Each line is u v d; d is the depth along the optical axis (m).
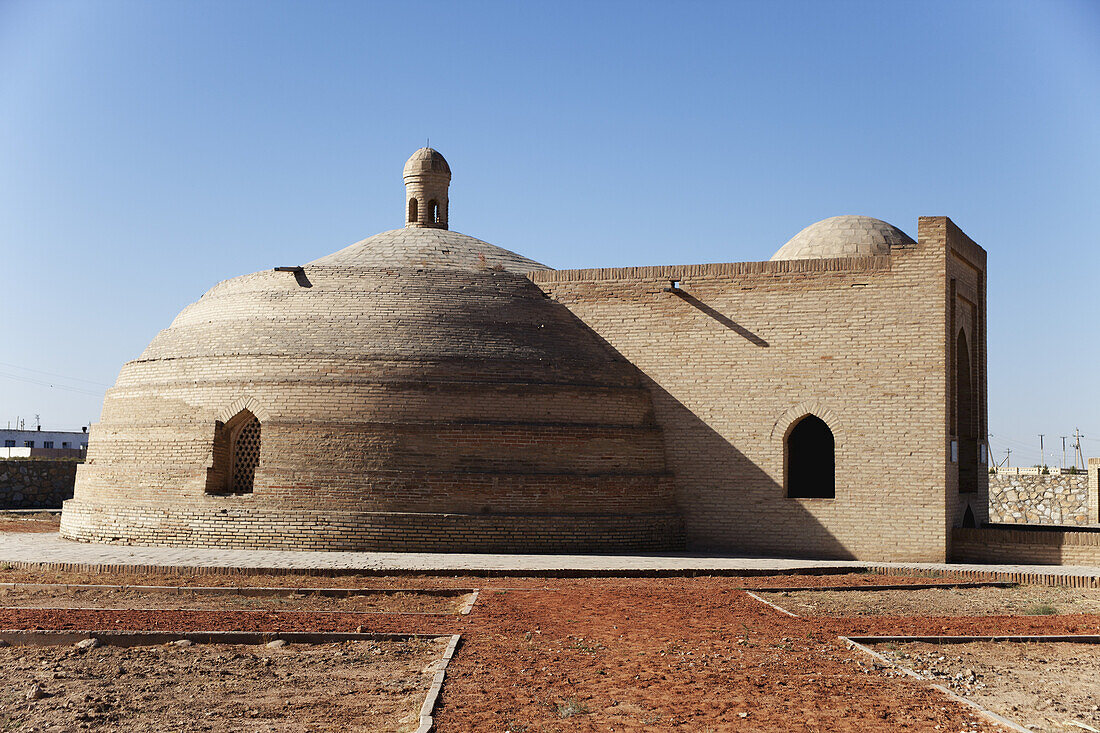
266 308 29.53
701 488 28.66
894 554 26.70
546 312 30.03
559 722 10.98
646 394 29.28
